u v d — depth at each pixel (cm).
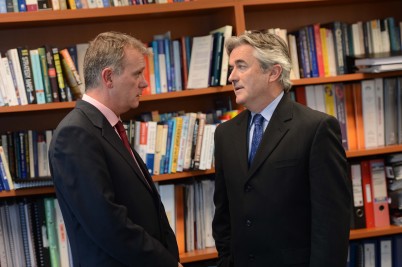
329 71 295
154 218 188
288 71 209
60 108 254
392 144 297
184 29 303
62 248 260
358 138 296
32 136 260
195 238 275
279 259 198
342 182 194
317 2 298
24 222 257
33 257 257
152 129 262
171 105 302
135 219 179
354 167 290
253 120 215
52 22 269
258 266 202
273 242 198
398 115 298
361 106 296
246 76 204
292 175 196
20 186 249
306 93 290
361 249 291
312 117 199
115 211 165
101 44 181
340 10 322
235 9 270
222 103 298
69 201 167
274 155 199
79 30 289
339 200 193
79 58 265
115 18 275
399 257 293
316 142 193
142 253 169
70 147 166
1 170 249
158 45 272
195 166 264
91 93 184
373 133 297
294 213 198
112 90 181
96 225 164
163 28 300
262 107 209
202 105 306
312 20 319
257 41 204
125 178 177
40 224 258
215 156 226
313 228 193
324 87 293
